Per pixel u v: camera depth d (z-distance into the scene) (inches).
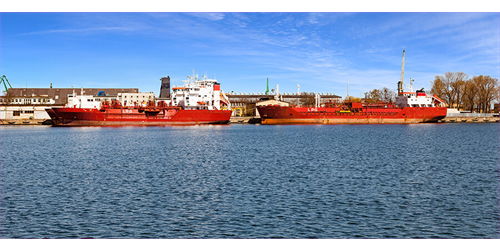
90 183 1353.3
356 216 964.6
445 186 1309.1
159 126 5506.9
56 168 1691.7
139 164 1804.9
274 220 932.6
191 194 1187.3
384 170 1633.9
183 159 1984.5
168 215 971.9
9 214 981.2
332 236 827.4
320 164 1803.6
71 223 912.9
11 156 2129.7
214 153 2249.0
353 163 1836.9
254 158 2020.2
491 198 1141.7
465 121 7007.9
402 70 7017.7
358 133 4138.8
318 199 1125.7
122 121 5251.0
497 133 4141.2
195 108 5713.6
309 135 3804.1
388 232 855.1
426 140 3211.1
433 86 7426.2
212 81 5708.7
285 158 2017.7
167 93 7549.2
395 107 6427.2
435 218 952.9
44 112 6038.4
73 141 3085.6
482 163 1854.1
